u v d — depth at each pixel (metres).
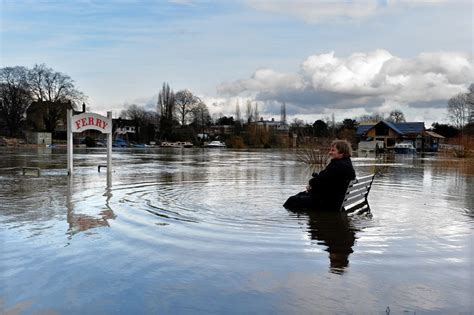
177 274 5.11
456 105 104.25
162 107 109.31
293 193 12.48
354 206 10.20
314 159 29.89
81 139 89.50
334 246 6.44
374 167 28.23
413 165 30.70
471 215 9.21
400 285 4.82
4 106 90.75
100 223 7.93
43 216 8.55
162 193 12.34
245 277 5.02
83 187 13.56
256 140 91.56
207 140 113.00
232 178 17.59
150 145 96.81
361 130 96.56
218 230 7.41
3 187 13.35
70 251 6.03
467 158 39.72
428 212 9.58
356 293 4.57
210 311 4.08
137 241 6.62
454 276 5.15
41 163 26.11
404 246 6.50
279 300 4.36
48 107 89.44
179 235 7.03
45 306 4.18
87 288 4.65
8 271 5.18
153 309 4.12
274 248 6.29
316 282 4.88
